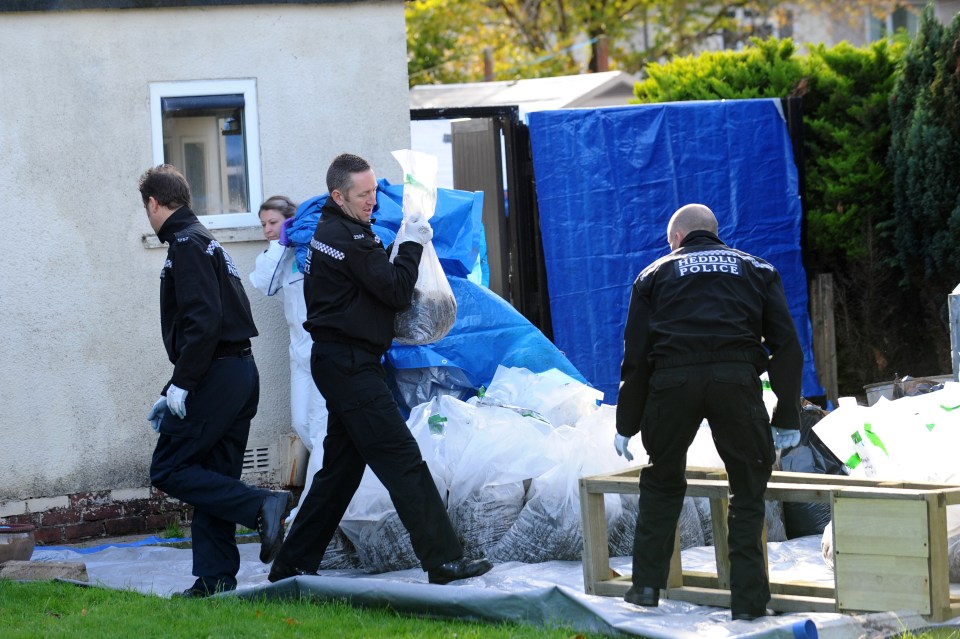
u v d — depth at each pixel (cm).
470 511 1136
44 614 958
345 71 1520
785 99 1762
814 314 1819
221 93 1479
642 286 928
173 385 1025
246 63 1486
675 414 892
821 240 1914
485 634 865
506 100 3466
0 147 1388
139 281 1445
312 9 1505
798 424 905
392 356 1320
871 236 1889
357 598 977
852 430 1123
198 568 1062
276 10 1493
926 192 1756
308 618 927
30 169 1400
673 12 5591
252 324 1091
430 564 1035
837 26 5478
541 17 5675
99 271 1429
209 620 924
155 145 1452
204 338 1020
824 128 1923
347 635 870
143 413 1446
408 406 1333
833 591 934
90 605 998
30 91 1400
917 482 960
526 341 1378
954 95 1720
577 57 5728
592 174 1683
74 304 1418
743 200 1741
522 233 1705
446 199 1416
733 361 883
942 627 870
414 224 1062
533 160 1675
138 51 1444
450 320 1091
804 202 1780
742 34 5594
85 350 1422
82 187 1422
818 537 1224
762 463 894
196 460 1063
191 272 1028
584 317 1681
